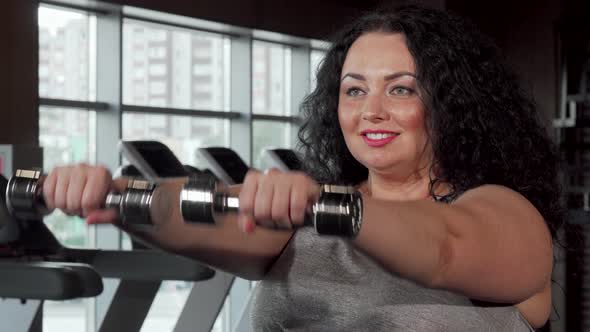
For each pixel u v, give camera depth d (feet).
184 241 4.52
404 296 4.69
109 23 23.30
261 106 29.58
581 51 26.66
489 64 5.14
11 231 9.70
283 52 30.40
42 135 22.09
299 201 2.86
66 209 3.29
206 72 26.91
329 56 5.80
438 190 5.01
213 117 26.84
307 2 28.78
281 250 5.08
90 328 22.52
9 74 20.17
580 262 6.08
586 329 26.53
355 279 4.83
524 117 5.32
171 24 25.17
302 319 4.95
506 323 4.66
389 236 3.23
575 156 27.04
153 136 25.07
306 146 6.00
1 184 9.18
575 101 25.88
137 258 7.94
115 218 3.31
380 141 4.83
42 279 6.06
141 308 10.44
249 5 26.61
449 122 4.89
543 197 5.36
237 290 26.03
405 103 4.78
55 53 22.31
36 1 20.77
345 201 2.81
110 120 23.43
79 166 3.30
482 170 5.03
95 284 6.26
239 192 3.05
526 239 3.75
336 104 5.82
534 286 3.80
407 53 4.80
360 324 4.76
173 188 3.35
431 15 4.96
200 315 12.25
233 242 4.84
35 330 14.67
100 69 23.39
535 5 31.04
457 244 3.49
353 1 30.40
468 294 3.68
